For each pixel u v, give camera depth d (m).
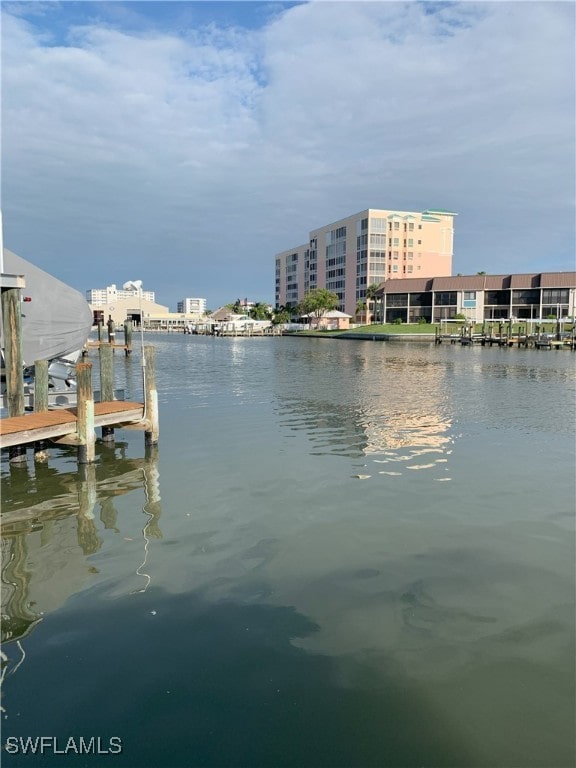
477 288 112.62
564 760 4.08
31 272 15.95
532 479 11.02
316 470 11.70
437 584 6.66
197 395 23.92
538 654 5.28
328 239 151.25
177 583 6.70
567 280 105.19
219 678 4.92
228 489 10.44
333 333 110.50
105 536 8.22
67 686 4.82
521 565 7.19
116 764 4.01
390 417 18.12
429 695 4.72
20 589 6.57
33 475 11.49
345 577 6.84
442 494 10.09
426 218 133.00
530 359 48.03
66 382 17.67
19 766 3.98
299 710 4.55
